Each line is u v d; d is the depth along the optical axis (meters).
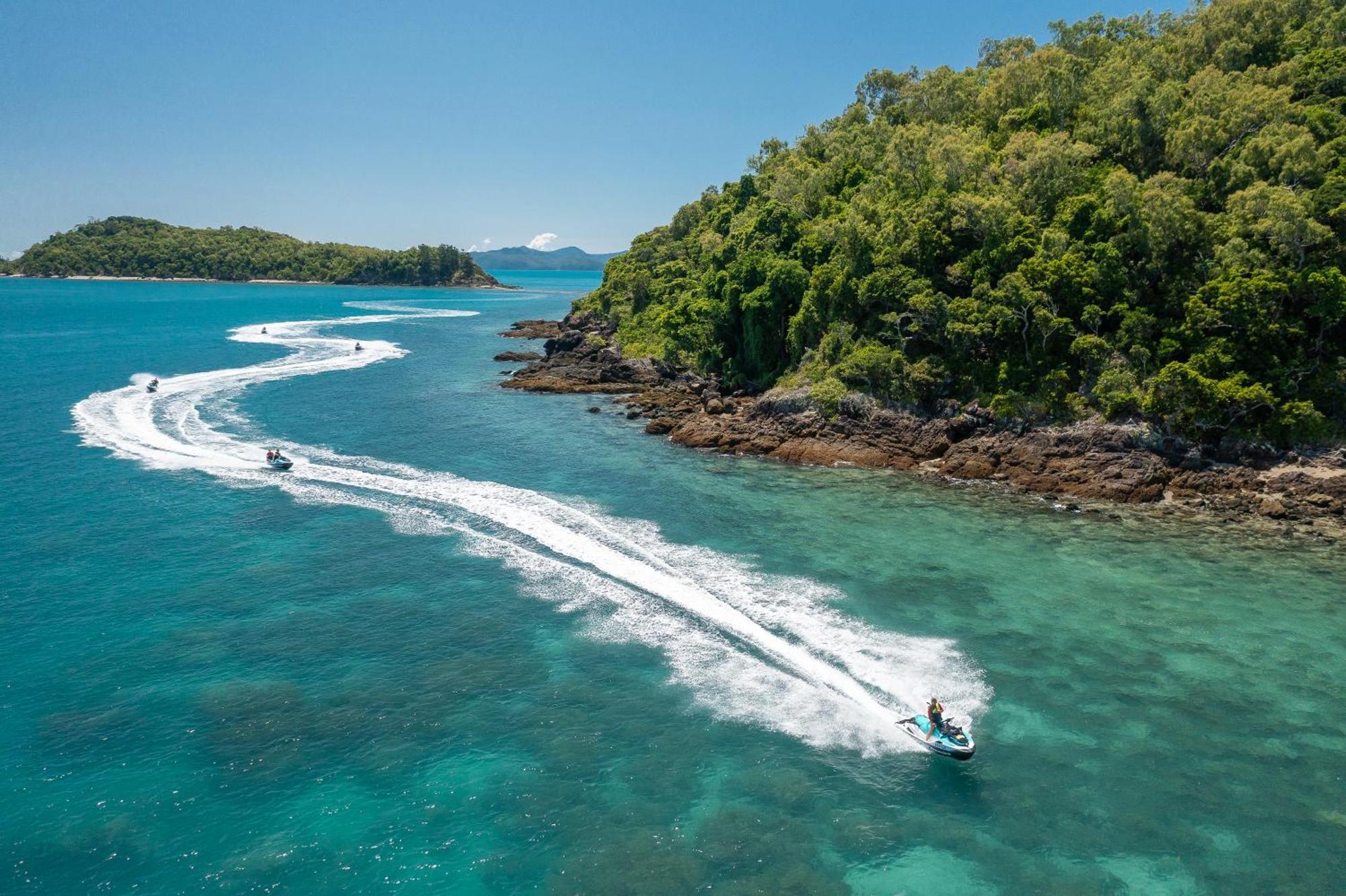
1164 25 110.19
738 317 91.25
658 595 39.69
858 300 74.44
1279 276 56.56
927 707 30.86
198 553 43.91
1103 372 60.03
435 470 60.25
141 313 191.25
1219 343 56.25
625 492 55.84
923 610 38.53
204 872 22.53
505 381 97.62
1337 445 53.28
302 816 24.78
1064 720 30.03
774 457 66.81
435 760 27.48
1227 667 33.59
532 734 28.97
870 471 62.75
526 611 38.00
